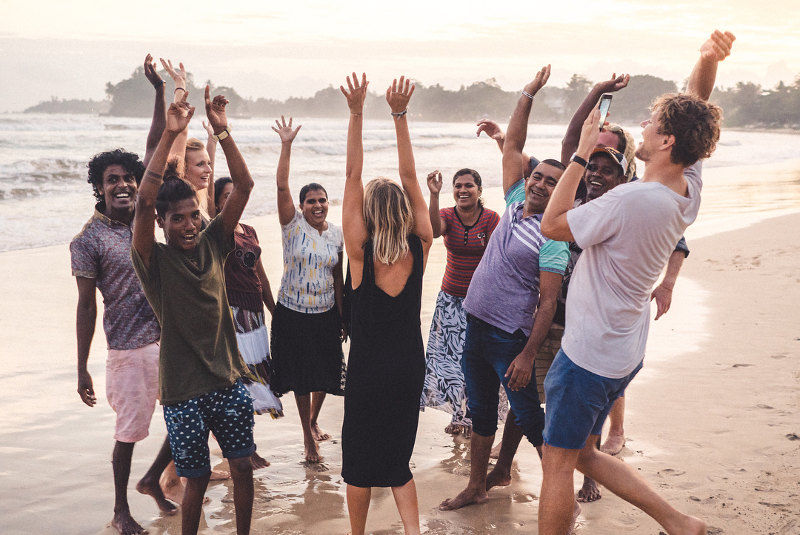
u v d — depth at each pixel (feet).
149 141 13.44
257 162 91.91
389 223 10.28
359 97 10.39
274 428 16.29
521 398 11.78
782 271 31.14
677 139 9.09
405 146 10.94
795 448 13.94
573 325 9.71
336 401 18.47
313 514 12.15
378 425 10.62
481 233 14.85
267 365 14.43
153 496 12.41
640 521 11.60
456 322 15.21
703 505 11.75
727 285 28.86
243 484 10.77
